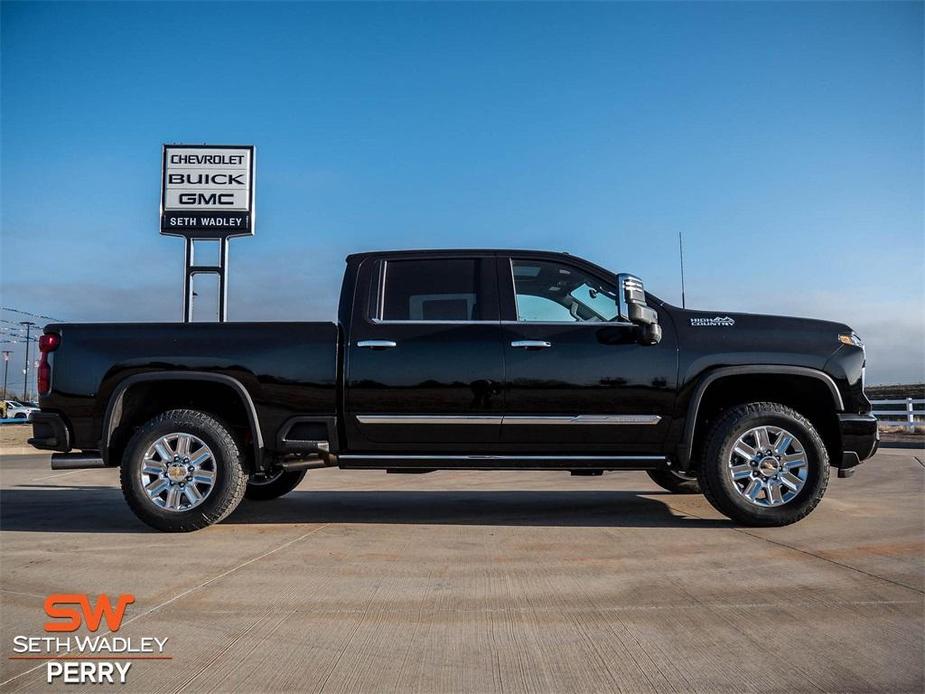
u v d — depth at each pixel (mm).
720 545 4754
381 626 3268
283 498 7082
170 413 5301
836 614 3395
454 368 5336
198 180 19219
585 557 4461
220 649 3010
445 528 5410
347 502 6793
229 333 5410
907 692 2598
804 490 5227
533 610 3475
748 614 3400
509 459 5383
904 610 3449
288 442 5371
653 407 5324
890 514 5832
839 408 5367
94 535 5215
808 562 4301
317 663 2865
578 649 2992
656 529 5312
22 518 6020
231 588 3838
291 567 4254
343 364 5387
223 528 5441
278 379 5355
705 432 5582
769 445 5285
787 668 2801
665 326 5438
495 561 4375
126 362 5348
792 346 5387
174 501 5234
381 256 5684
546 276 5629
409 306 5547
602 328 5410
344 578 4020
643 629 3215
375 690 2629
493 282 5578
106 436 5297
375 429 5387
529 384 5316
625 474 9562
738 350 5348
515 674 2758
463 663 2861
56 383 5363
